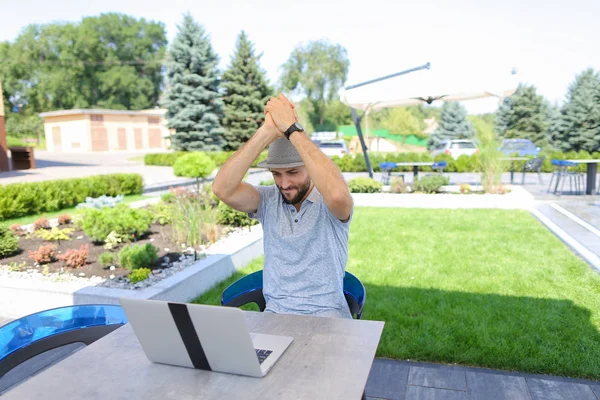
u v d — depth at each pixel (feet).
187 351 5.15
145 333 5.24
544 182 50.52
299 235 7.58
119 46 196.24
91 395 4.79
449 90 30.66
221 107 87.40
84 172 60.75
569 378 10.18
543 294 15.06
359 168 67.87
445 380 10.25
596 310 13.62
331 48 191.42
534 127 102.89
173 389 4.84
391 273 17.61
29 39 182.80
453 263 18.84
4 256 18.92
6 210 28.99
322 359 5.32
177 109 84.28
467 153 73.00
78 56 185.57
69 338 7.51
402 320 13.17
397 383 10.18
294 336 5.96
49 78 180.24
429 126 187.32
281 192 7.70
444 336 12.07
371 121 167.43
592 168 39.01
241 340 4.79
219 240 21.12
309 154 6.93
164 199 29.04
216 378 5.03
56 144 129.18
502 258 19.42
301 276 7.61
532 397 9.48
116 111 125.18
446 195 33.88
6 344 6.95
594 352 11.05
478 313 13.52
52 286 14.61
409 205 33.94
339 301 7.67
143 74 203.21
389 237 23.63
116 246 20.39
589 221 26.86
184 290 14.94
